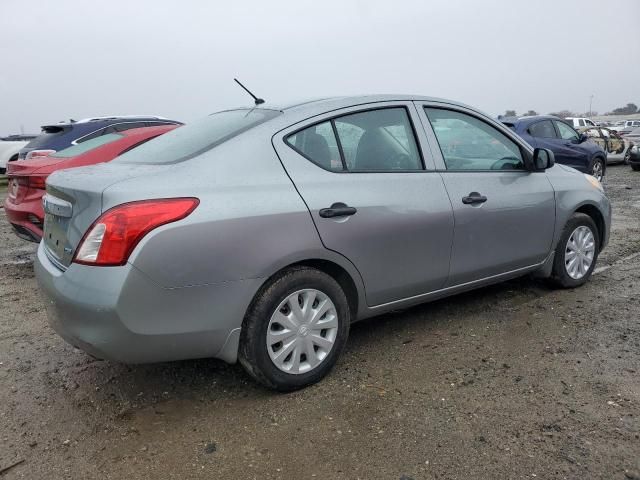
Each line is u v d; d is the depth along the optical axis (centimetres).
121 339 258
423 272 354
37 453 262
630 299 441
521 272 426
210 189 276
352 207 315
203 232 266
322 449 257
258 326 290
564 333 377
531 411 280
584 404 284
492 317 412
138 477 243
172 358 277
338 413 287
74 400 312
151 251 255
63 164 550
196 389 320
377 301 342
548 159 419
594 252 480
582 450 246
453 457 246
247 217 278
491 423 271
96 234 258
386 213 329
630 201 1005
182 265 262
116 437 274
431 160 365
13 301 493
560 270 452
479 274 391
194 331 272
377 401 297
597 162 1262
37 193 540
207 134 324
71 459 257
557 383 308
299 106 332
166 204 261
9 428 284
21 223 550
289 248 291
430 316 419
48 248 310
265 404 299
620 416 272
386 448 255
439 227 355
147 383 330
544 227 427
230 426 279
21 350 383
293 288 298
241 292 281
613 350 347
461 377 320
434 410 285
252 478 239
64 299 264
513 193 401
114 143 588
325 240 304
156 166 289
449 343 369
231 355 291
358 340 380
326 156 321
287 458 251
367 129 344
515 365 332
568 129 1196
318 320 312
